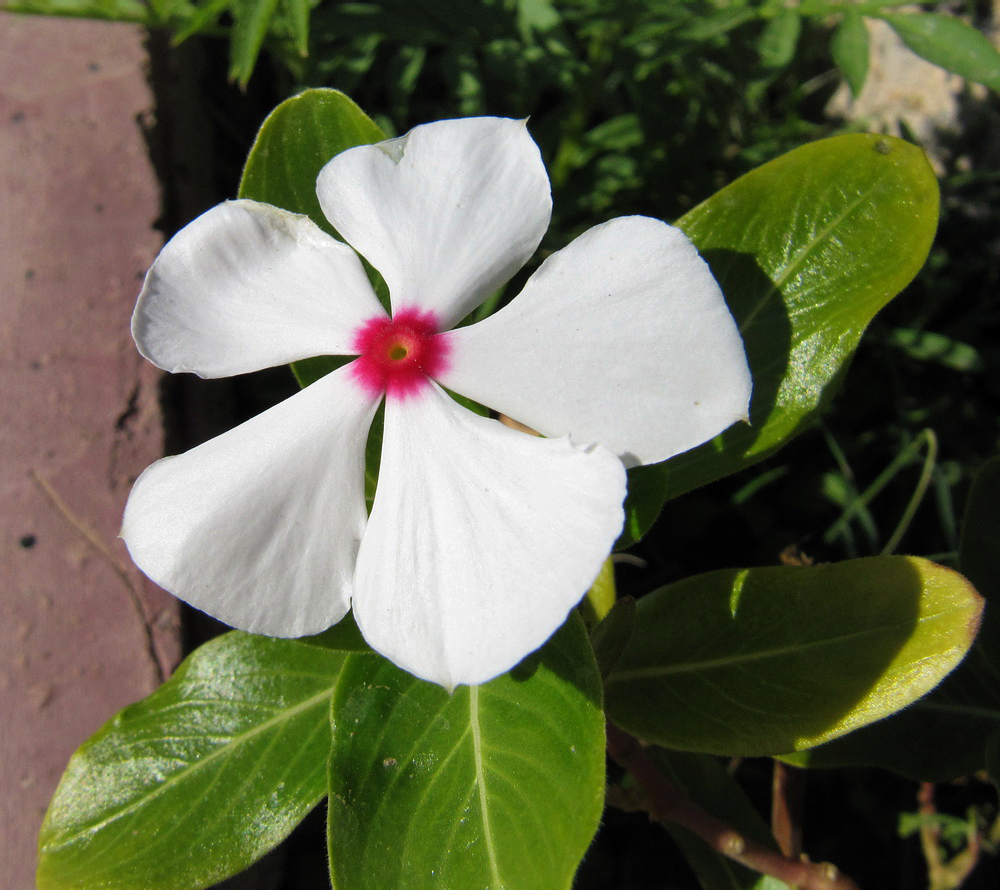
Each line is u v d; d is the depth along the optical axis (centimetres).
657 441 7
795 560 10
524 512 7
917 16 11
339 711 8
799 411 9
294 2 11
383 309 8
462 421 7
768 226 9
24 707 12
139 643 12
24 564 12
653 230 7
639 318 7
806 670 9
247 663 10
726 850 10
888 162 8
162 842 9
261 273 8
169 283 8
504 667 7
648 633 9
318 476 8
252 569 7
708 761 11
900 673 8
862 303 9
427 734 8
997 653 10
